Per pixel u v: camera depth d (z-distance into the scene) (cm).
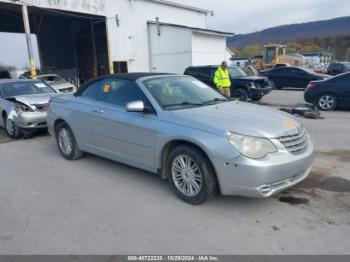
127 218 357
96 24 2662
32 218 365
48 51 2739
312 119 923
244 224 336
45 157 610
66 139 579
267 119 383
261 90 1289
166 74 508
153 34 2322
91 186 453
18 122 755
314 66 3850
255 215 354
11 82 897
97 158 586
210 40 2317
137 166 452
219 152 343
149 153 422
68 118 555
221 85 1149
